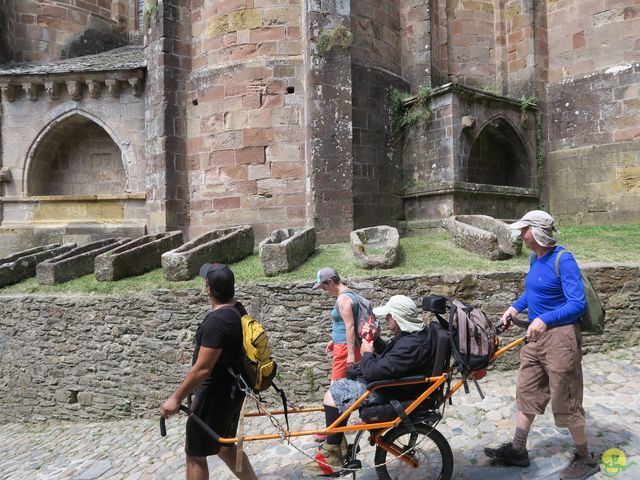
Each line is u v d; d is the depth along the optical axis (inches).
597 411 175.9
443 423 180.4
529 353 143.1
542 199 478.3
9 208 468.4
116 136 461.1
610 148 447.2
